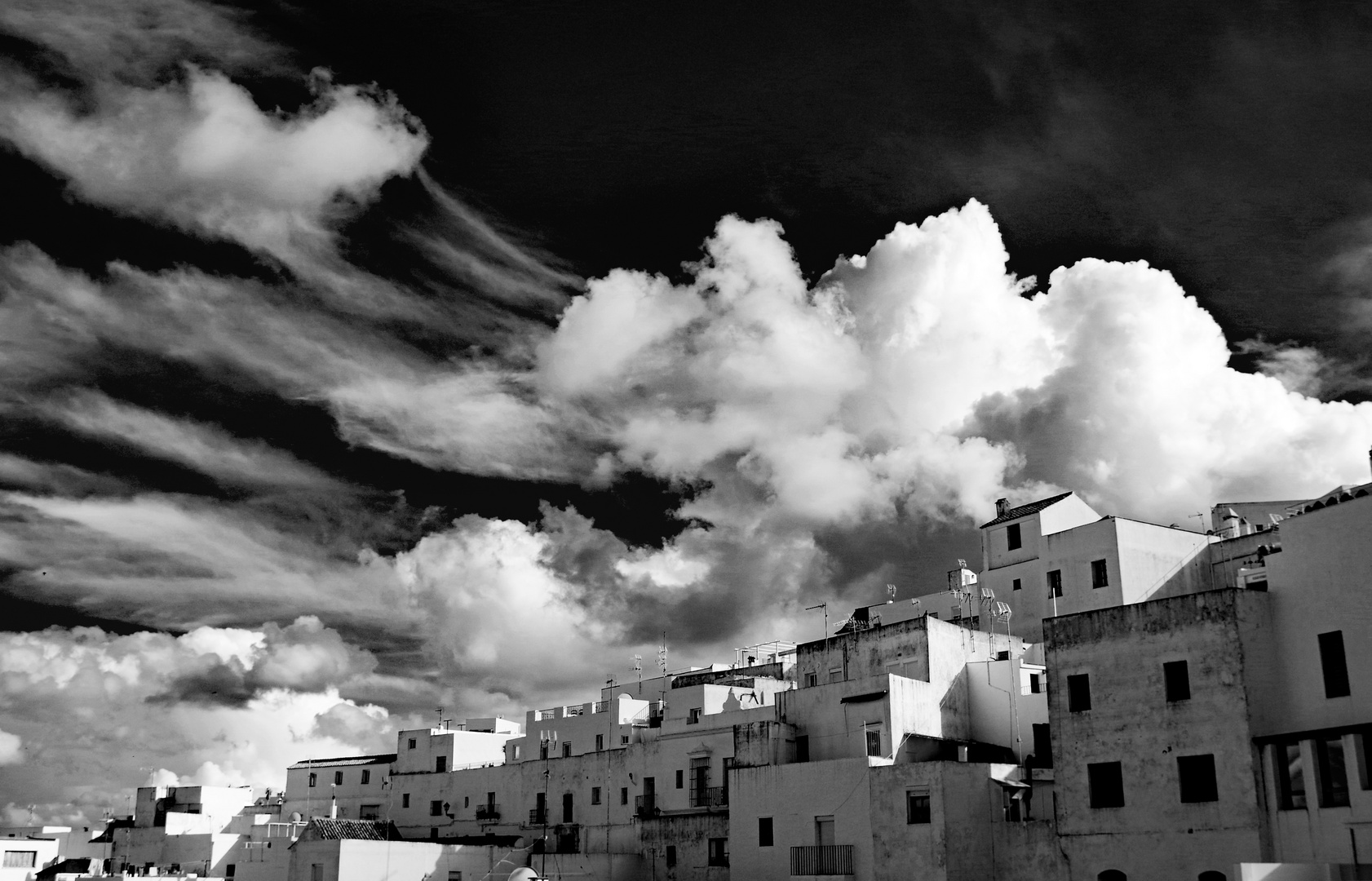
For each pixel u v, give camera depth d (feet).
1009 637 259.80
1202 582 268.00
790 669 336.90
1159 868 173.27
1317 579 169.99
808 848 213.87
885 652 250.16
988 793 198.29
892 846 201.26
